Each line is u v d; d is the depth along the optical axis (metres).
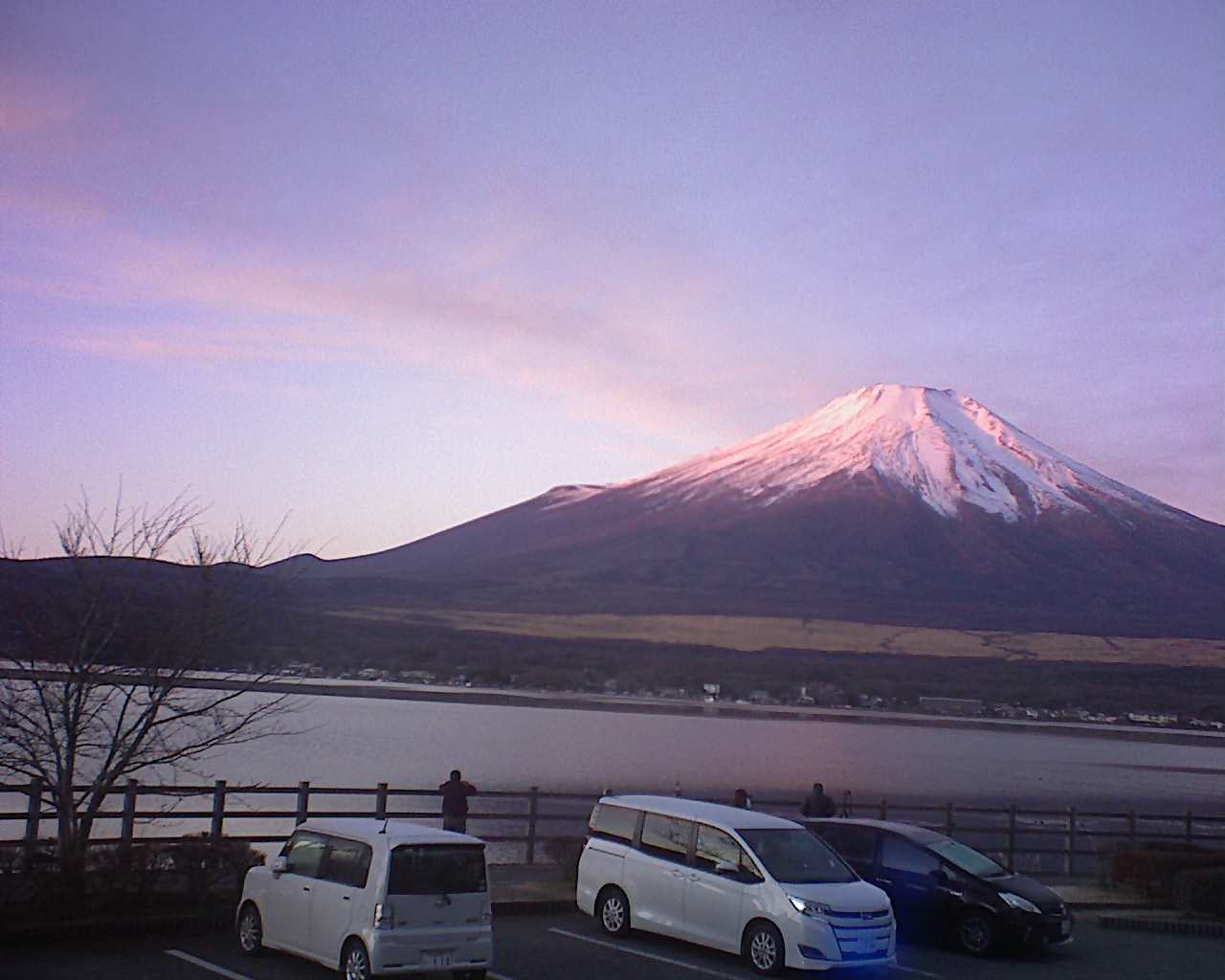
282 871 13.83
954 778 62.59
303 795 19.11
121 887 15.35
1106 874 25.23
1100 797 54.81
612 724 94.88
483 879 13.04
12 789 16.03
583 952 15.45
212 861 16.09
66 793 15.55
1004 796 52.88
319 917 13.11
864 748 82.19
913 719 123.81
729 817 15.93
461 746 66.12
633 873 16.42
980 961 16.86
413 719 87.38
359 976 12.39
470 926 12.82
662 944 16.23
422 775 47.66
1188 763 86.75
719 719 111.75
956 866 17.80
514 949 15.44
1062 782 63.72
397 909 12.45
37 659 15.94
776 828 15.78
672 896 15.86
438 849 12.87
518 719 94.38
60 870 15.09
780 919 14.57
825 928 14.44
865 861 18.52
